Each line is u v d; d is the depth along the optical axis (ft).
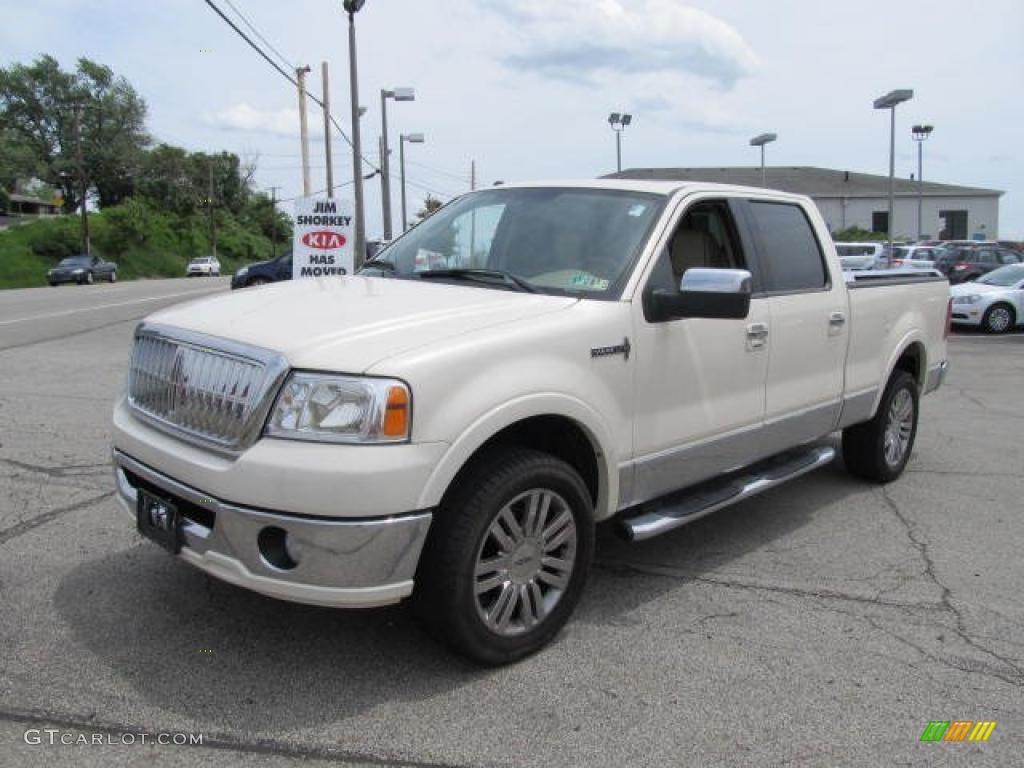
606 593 14.25
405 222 108.06
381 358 10.18
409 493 10.05
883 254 109.29
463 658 11.50
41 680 10.94
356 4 66.33
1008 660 12.31
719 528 17.70
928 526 18.02
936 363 22.20
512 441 12.42
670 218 13.99
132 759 9.45
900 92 83.35
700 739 10.19
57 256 203.92
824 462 17.69
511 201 15.42
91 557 14.84
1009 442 25.84
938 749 10.17
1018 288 61.00
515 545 11.48
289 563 10.17
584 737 10.16
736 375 14.80
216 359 10.78
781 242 16.61
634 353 12.77
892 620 13.50
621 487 13.00
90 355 40.22
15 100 291.79
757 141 99.45
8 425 24.34
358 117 69.77
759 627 13.14
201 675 11.19
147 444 11.31
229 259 296.10
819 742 10.23
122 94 301.22
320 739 9.93
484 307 11.93
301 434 9.96
